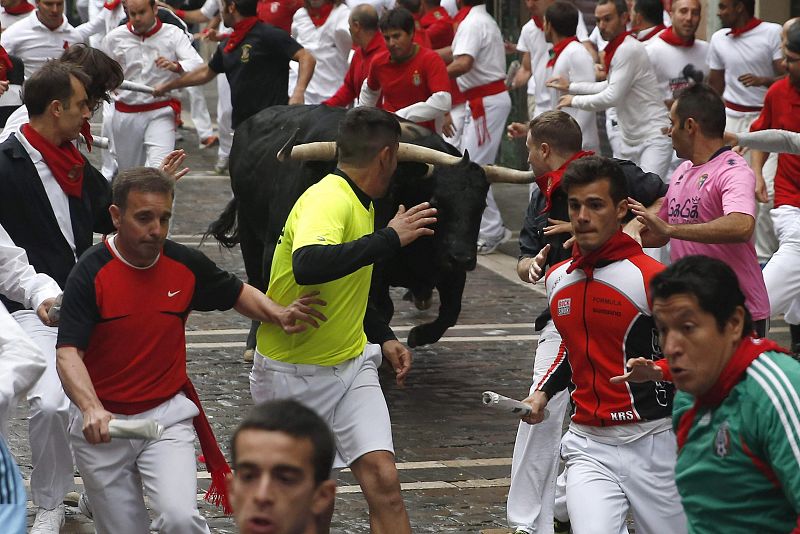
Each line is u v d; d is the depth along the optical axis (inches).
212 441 658.2
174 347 638.5
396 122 677.9
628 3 1670.8
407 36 1286.9
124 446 631.2
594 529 611.5
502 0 2242.9
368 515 837.2
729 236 777.6
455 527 817.5
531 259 809.5
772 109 1192.2
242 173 1133.1
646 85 1412.4
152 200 609.9
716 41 1486.2
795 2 1721.2
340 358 680.4
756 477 454.9
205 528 631.2
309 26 1897.1
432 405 1087.6
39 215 770.8
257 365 693.9
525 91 2175.2
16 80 1312.7
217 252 1633.9
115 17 1902.1
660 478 625.6
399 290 1503.4
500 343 1291.8
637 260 617.6
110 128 1644.9
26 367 553.3
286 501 349.1
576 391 638.5
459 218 1001.5
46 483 758.5
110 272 621.0
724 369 456.4
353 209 666.8
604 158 622.2
